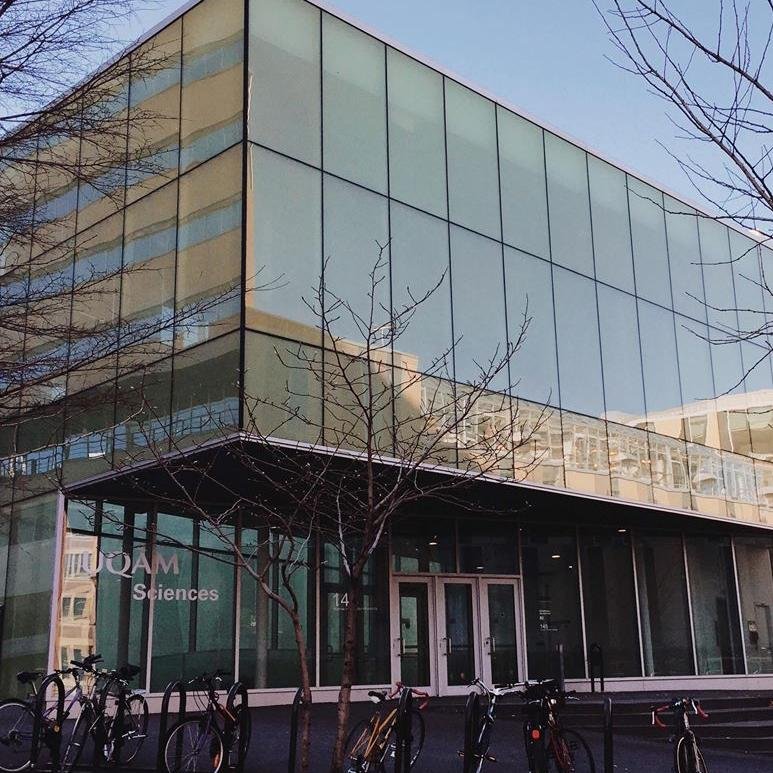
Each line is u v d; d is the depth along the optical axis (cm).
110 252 1611
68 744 1105
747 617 2409
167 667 1602
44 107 1023
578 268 1984
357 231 1576
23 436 1705
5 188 1231
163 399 1447
